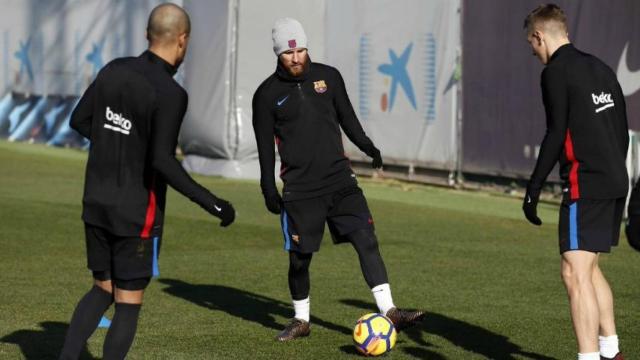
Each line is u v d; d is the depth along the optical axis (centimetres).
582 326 930
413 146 2836
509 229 2048
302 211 1138
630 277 1552
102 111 885
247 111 2916
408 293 1418
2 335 1148
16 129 4338
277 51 1127
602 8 2319
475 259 1700
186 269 1595
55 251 1722
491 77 2583
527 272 1585
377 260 1132
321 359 1063
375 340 1062
